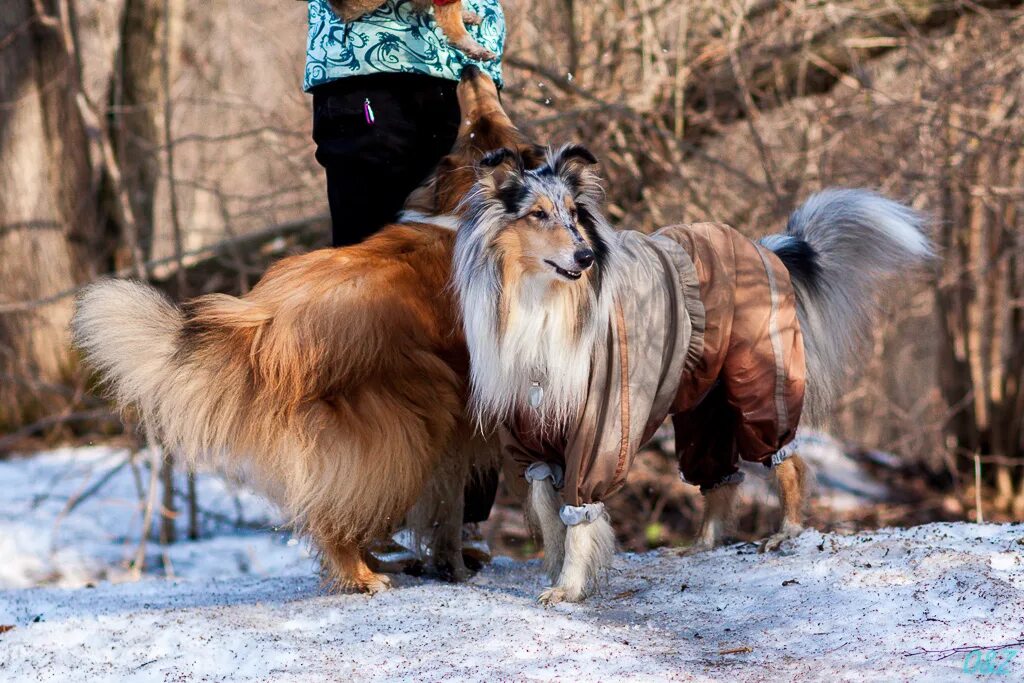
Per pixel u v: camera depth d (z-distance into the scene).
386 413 4.49
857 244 5.26
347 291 4.50
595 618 4.06
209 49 15.69
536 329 4.07
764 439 4.69
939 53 10.59
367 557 5.10
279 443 4.47
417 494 4.64
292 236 11.48
